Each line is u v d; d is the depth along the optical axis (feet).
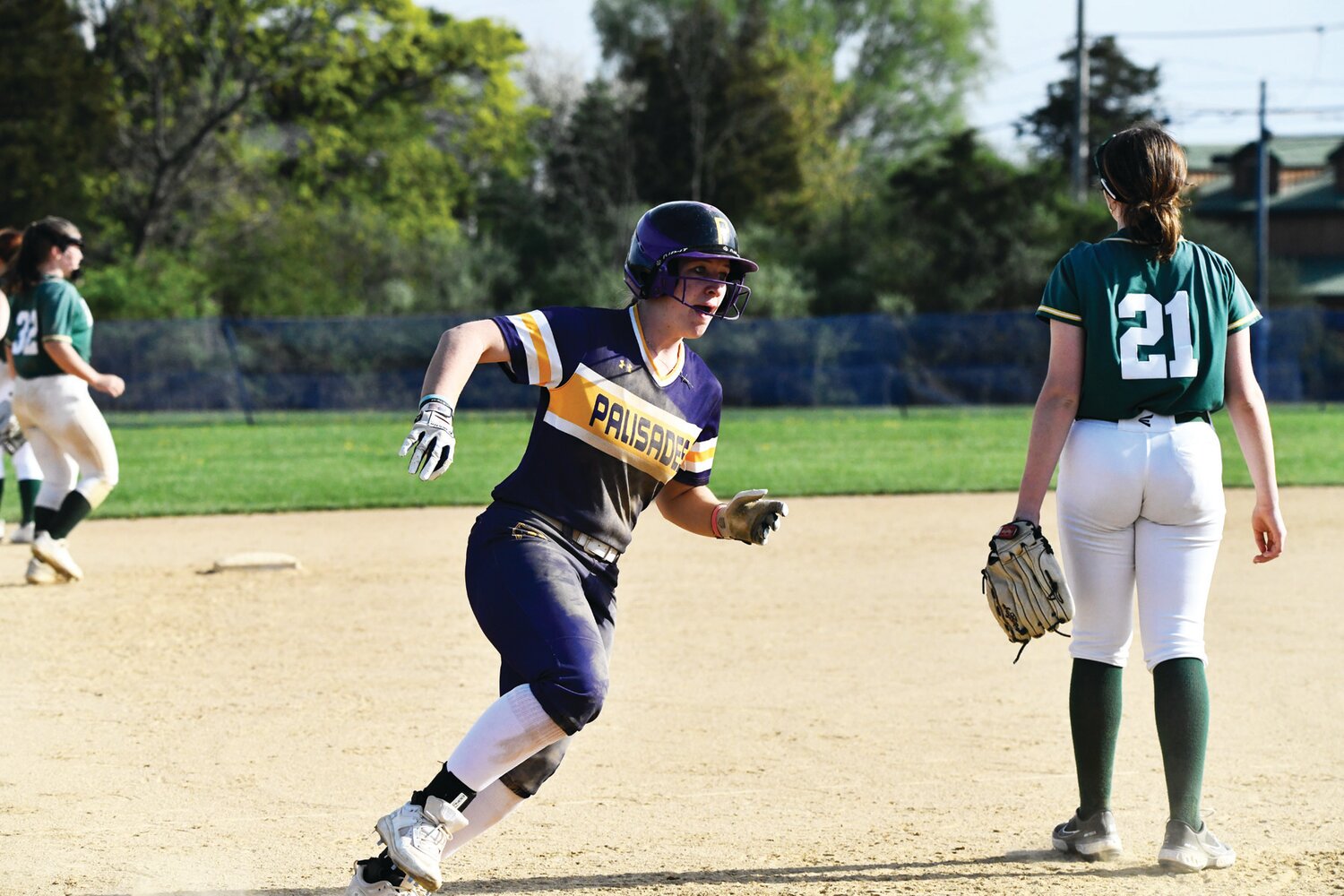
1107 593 37.22
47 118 333.83
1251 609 76.13
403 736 51.21
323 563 93.04
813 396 270.05
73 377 81.82
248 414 252.42
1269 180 506.89
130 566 91.45
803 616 75.25
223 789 44.68
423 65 429.79
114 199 382.42
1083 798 38.06
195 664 63.16
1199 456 36.40
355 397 257.96
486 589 31.99
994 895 34.94
